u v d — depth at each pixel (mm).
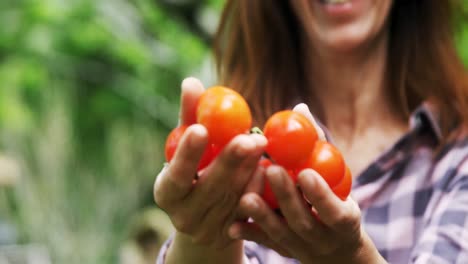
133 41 5090
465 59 3582
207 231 1249
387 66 1854
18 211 5254
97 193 5469
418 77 1827
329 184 1189
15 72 5078
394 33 1874
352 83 1823
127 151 5543
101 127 5496
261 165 1213
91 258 5316
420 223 1657
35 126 5316
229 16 1992
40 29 5156
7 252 4422
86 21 5125
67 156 5406
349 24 1704
